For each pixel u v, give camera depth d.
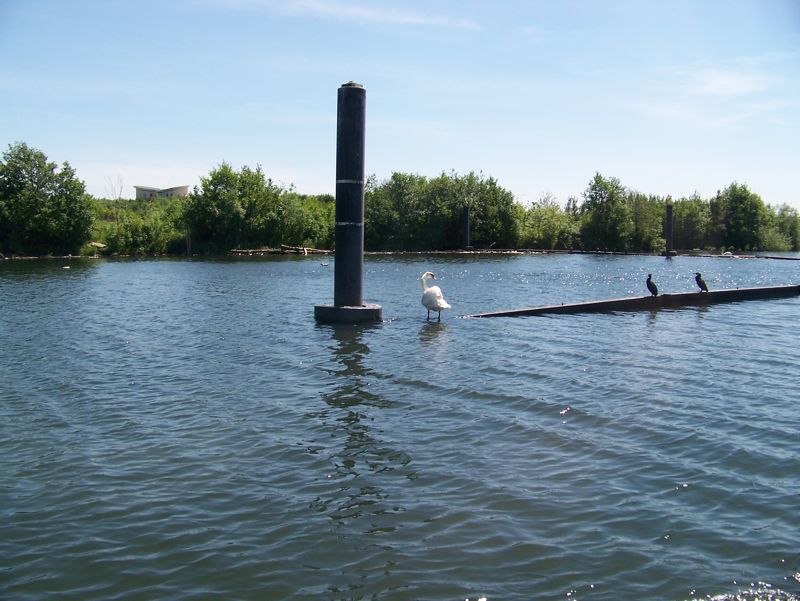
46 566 8.04
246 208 94.38
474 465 10.98
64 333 23.70
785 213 125.12
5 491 10.11
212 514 9.34
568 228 106.62
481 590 7.46
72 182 82.75
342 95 25.84
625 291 42.34
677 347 20.50
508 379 16.48
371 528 8.88
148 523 9.09
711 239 111.81
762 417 13.31
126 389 15.80
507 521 9.03
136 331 24.08
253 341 21.95
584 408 13.98
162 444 12.05
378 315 26.31
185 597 7.38
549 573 7.78
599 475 10.54
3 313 29.09
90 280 47.69
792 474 10.49
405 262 71.12
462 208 100.12
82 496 9.93
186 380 16.64
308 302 33.19
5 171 80.44
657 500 9.63
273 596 7.39
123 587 7.59
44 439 12.34
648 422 13.04
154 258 80.38
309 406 14.30
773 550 8.22
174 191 145.38
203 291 39.31
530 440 12.12
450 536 8.65
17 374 17.33
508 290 41.84
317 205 108.25
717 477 10.41
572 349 20.20
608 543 8.44
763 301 32.62
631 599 7.26
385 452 11.59
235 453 11.60
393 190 100.62
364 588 7.52
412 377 16.75
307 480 10.44
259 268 61.31
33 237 82.12
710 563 7.96
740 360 18.58
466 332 23.47
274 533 8.78
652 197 113.69
